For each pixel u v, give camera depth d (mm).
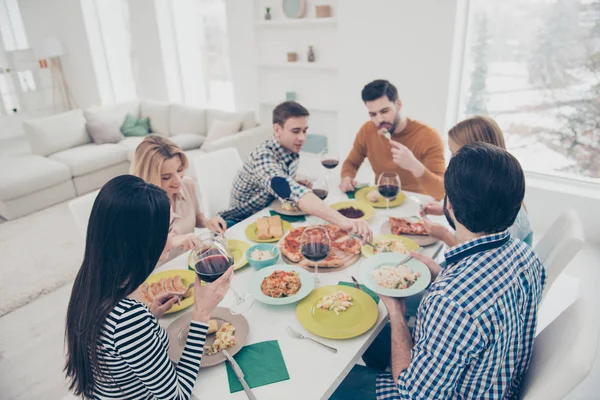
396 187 1800
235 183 2217
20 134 6738
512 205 904
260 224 1740
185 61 5488
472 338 858
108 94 6488
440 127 3449
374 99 2172
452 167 947
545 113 3158
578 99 2998
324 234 1347
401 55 3432
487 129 1634
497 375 941
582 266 2678
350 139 4070
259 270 1413
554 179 3154
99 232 917
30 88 6672
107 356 927
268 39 4465
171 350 1099
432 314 908
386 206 1957
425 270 1354
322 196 1891
